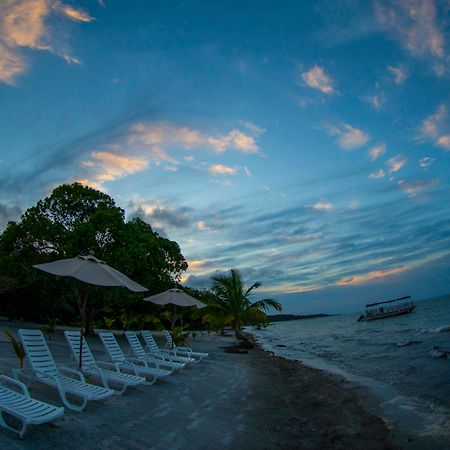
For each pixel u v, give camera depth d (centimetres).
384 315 7212
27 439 491
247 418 746
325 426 718
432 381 1087
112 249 2231
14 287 2675
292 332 5309
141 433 584
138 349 1253
